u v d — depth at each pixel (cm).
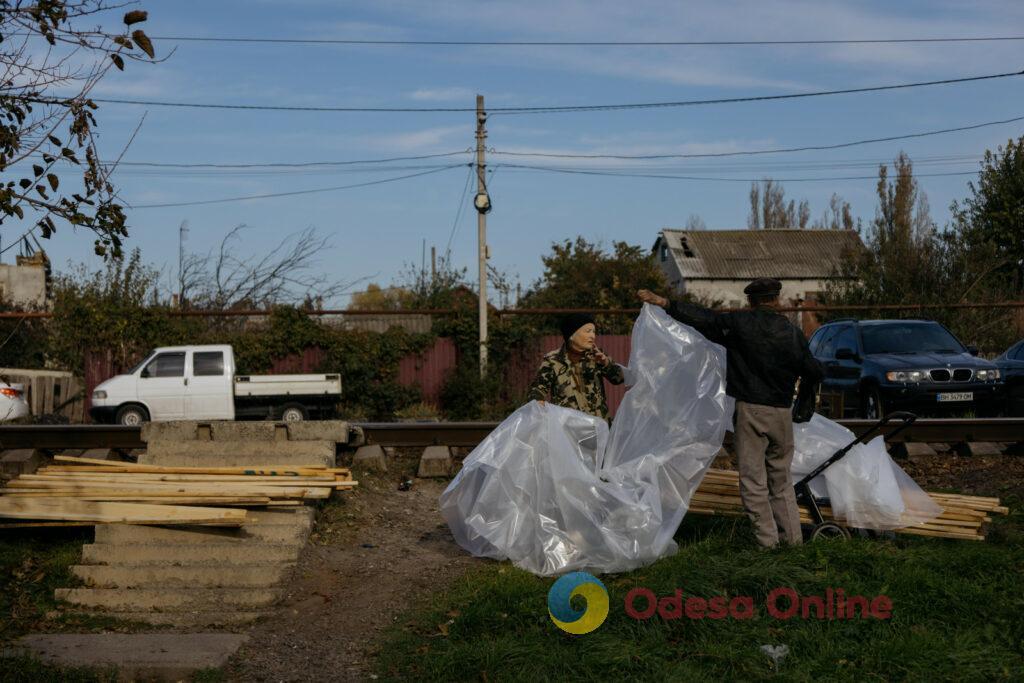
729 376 638
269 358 2200
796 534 633
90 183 503
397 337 2236
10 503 686
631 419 663
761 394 625
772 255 4925
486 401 2167
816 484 677
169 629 564
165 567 637
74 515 683
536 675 455
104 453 1002
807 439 675
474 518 642
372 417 2178
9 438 1009
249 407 1919
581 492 621
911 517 650
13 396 1602
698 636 491
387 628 552
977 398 1373
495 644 487
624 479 636
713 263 4828
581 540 614
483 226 2219
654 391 661
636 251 2988
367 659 507
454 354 2261
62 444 1023
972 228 2747
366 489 859
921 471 980
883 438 674
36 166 496
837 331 1598
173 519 671
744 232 5125
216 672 477
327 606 600
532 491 634
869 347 1484
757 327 625
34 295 2603
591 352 671
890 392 1379
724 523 688
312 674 485
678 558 611
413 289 2647
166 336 2178
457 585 611
